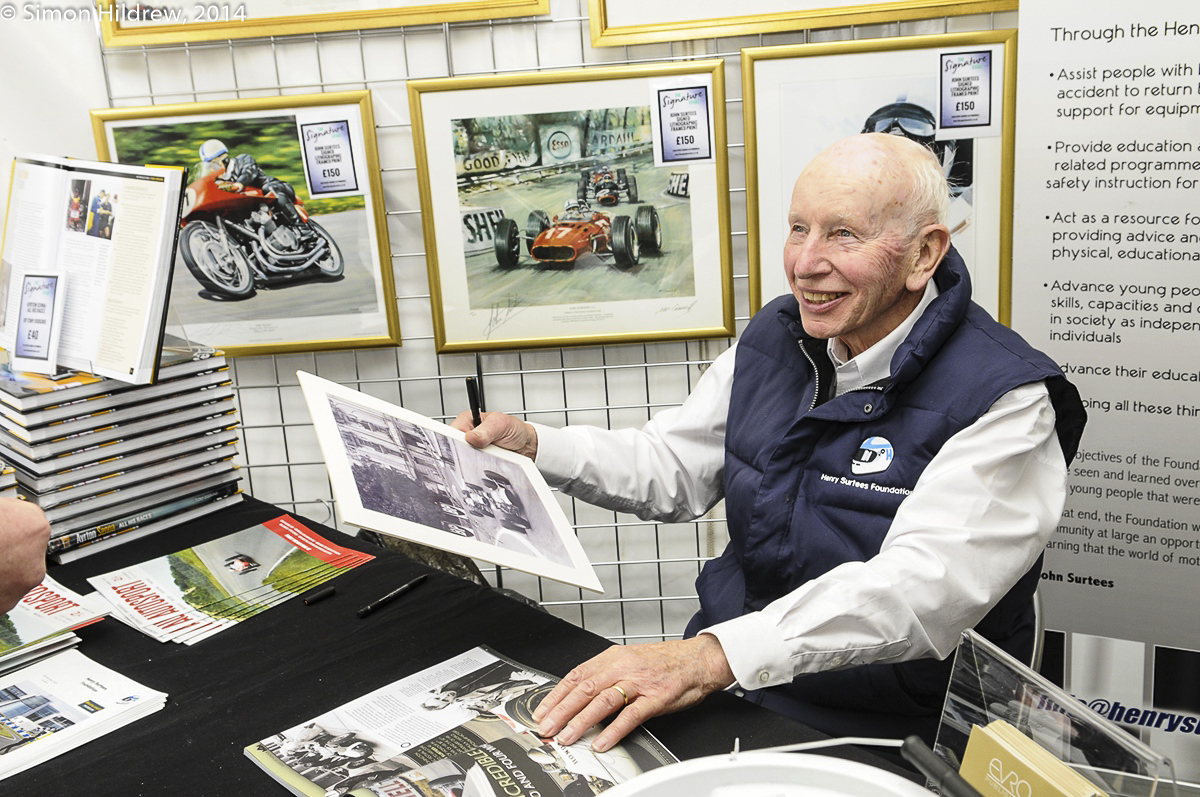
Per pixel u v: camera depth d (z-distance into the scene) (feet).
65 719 3.07
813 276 3.78
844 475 3.84
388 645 3.50
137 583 4.07
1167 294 5.20
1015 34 5.42
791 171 5.83
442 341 6.30
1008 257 5.76
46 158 4.66
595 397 6.53
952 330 3.79
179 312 6.29
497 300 6.23
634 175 5.94
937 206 3.74
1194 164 5.02
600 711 2.83
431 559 6.00
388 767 2.70
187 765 2.83
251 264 6.21
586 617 6.95
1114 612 5.68
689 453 4.83
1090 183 5.26
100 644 3.60
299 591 3.97
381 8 5.77
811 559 3.88
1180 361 5.24
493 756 2.72
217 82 6.03
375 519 3.15
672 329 6.20
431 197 6.04
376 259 6.19
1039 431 3.56
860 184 3.64
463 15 5.75
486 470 4.02
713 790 2.12
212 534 4.61
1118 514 5.55
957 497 3.44
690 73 5.71
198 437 4.78
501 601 3.82
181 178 4.28
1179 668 5.58
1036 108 5.28
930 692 3.75
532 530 3.73
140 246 4.33
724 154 5.83
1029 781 2.03
